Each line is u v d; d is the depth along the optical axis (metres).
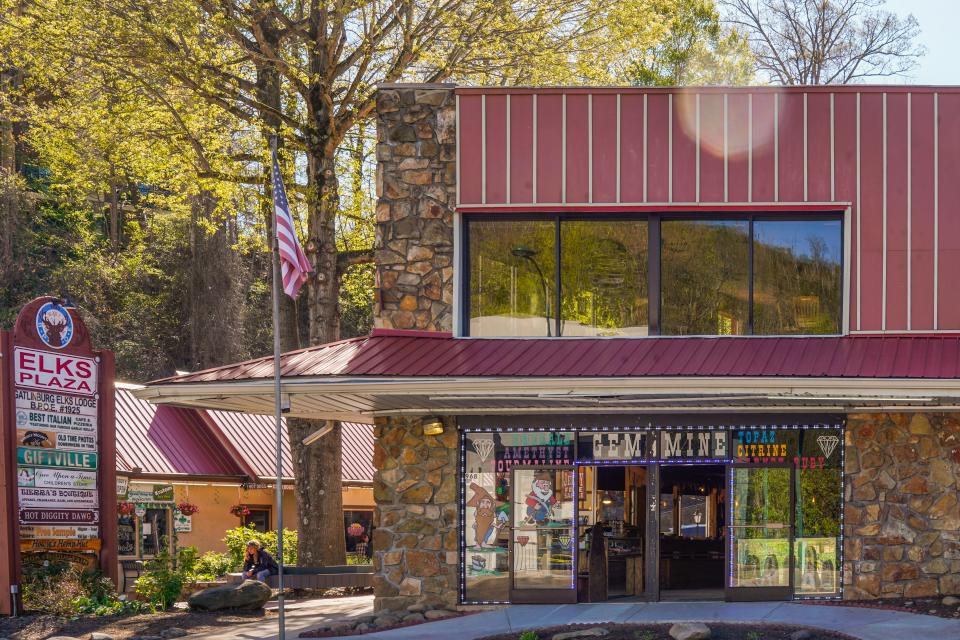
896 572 15.50
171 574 18.66
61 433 18.19
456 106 16.50
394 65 22.77
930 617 13.98
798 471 15.79
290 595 21.84
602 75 24.45
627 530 17.75
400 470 16.19
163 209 47.94
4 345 17.31
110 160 24.89
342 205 27.20
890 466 15.66
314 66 22.95
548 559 15.95
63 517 18.12
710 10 34.38
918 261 15.86
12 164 42.53
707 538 17.48
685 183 16.16
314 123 22.92
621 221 16.45
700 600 16.00
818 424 15.77
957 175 15.95
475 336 16.39
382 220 16.45
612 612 15.05
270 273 46.91
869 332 15.80
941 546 15.47
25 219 43.50
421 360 14.95
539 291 16.44
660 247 16.36
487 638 13.70
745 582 15.76
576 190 16.27
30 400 17.67
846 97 16.08
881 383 13.64
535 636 13.32
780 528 15.77
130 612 17.39
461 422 16.09
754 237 16.31
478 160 16.41
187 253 45.38
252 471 27.34
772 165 16.09
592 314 16.36
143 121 23.59
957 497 15.49
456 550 15.96
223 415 28.22
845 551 15.61
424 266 16.38
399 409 16.28
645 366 14.39
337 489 23.64
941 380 13.52
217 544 27.86
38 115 25.47
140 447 24.91
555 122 16.36
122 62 22.34
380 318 16.31
